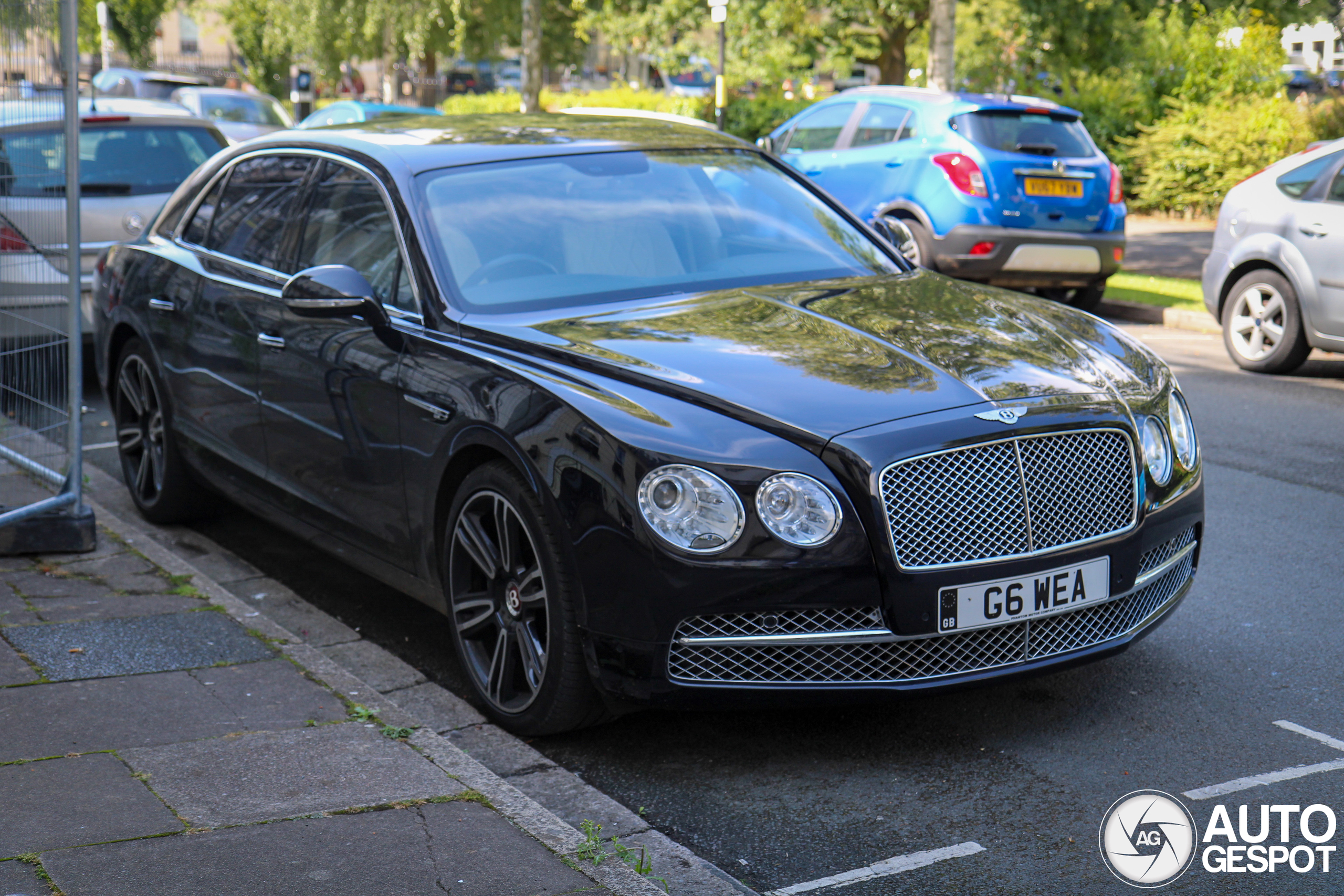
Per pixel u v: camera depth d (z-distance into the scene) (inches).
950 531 138.3
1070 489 144.3
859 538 135.7
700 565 134.9
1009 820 133.2
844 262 192.7
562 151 196.7
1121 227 463.8
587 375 149.3
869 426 138.2
